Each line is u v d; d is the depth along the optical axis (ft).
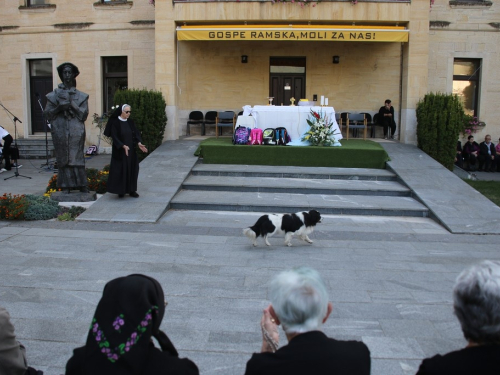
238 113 57.67
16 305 16.42
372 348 13.73
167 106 50.75
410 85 50.08
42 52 61.57
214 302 16.90
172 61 50.19
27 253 22.36
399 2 48.52
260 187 36.50
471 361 6.43
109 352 6.43
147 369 6.73
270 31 47.83
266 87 57.72
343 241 25.63
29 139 61.57
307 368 6.49
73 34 60.64
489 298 6.37
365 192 36.11
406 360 13.09
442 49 57.93
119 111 32.86
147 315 6.58
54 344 13.82
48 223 28.89
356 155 42.29
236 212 32.68
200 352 13.43
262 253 22.97
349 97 57.31
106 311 6.70
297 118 46.24
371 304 16.90
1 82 62.90
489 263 6.86
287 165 42.68
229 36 48.21
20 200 30.19
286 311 7.01
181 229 27.78
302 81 58.03
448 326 15.23
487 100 58.75
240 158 43.14
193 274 19.75
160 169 40.04
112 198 33.45
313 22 49.29
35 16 61.26
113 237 25.62
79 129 33.06
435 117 45.37
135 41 59.41
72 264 20.80
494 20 57.82
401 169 40.24
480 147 53.62
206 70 57.62
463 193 35.37
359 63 56.90
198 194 35.60
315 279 7.29
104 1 59.72
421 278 19.76
